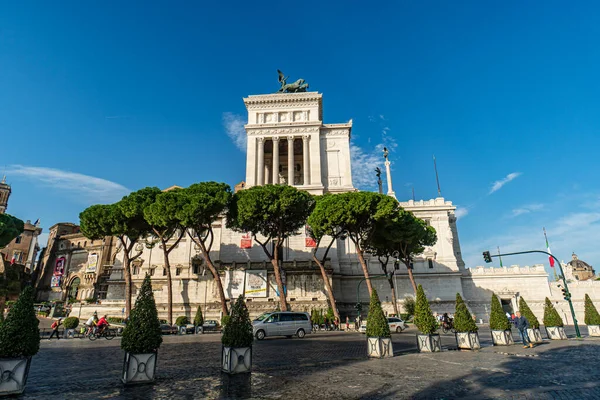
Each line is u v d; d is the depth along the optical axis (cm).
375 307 1942
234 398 1041
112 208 4994
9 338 1062
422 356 1870
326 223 4756
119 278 6469
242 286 5875
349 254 6769
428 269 6775
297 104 7988
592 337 2933
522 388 1155
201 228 4775
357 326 4622
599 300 6612
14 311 1098
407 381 1259
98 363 1745
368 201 4669
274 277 5944
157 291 6275
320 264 4953
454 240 7812
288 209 4803
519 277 6794
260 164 7512
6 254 10106
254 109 8031
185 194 4725
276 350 2272
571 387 1169
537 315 6544
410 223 5066
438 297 6550
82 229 5009
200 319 4672
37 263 10412
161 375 1386
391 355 1862
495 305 2462
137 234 5222
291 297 5869
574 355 1886
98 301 6047
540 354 1931
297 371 1466
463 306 2219
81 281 8569
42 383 1245
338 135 7862
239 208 4775
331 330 4528
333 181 7569
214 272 4656
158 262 6512
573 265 13700
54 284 8906
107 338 3316
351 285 6512
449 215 7875
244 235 6438
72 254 9112
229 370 1380
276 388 1161
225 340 1428
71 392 1102
